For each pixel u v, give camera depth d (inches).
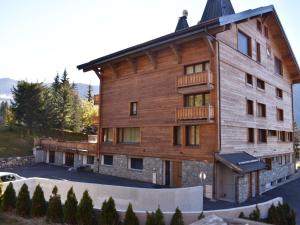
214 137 814.5
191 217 478.0
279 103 1253.7
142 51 981.8
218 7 988.6
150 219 448.8
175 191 554.3
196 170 851.4
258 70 1061.8
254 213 515.5
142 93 1038.4
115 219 459.2
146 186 920.3
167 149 936.9
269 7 1046.4
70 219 472.7
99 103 1216.8
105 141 1200.2
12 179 765.3
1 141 1606.8
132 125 1065.5
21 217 492.1
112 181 1010.1
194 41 887.1
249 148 956.0
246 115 951.6
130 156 1064.8
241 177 827.4
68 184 576.1
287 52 1288.1
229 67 881.5
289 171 1344.7
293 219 549.3
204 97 866.8
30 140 1737.2
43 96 1966.0
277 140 1205.1
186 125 901.8
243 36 994.7
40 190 512.7
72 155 1400.1
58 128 2070.6
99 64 1151.0
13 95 1927.9
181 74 916.0
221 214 499.2
